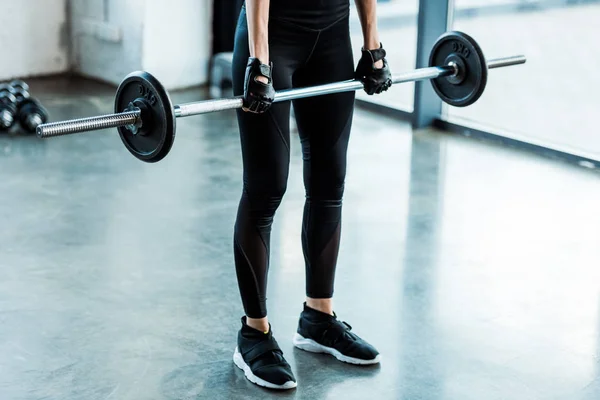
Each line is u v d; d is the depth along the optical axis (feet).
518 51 15.71
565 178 13.44
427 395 7.72
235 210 11.97
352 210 12.00
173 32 17.88
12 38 18.69
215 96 17.72
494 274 10.16
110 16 18.16
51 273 9.93
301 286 9.74
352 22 17.92
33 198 12.17
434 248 10.84
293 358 8.26
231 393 7.70
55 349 8.35
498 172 13.65
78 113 16.31
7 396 7.57
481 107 15.79
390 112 16.55
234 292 9.61
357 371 8.07
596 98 15.30
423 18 14.99
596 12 15.01
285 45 7.27
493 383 7.93
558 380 8.00
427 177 13.35
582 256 10.68
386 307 9.31
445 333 8.80
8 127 14.97
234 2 18.17
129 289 9.60
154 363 8.16
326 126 7.61
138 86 6.77
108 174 13.23
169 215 11.71
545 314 9.23
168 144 6.69
